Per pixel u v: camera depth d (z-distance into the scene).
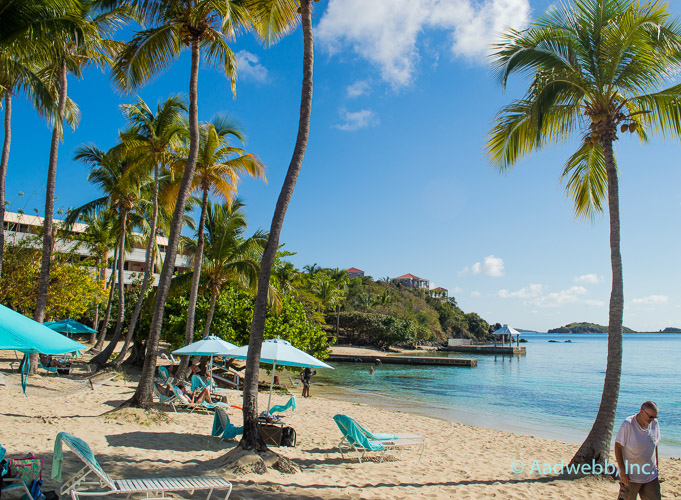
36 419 9.63
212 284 21.23
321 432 12.03
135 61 12.11
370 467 8.38
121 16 16.73
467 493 6.75
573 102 9.06
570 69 8.53
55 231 27.48
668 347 113.81
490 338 121.38
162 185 26.12
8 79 11.95
